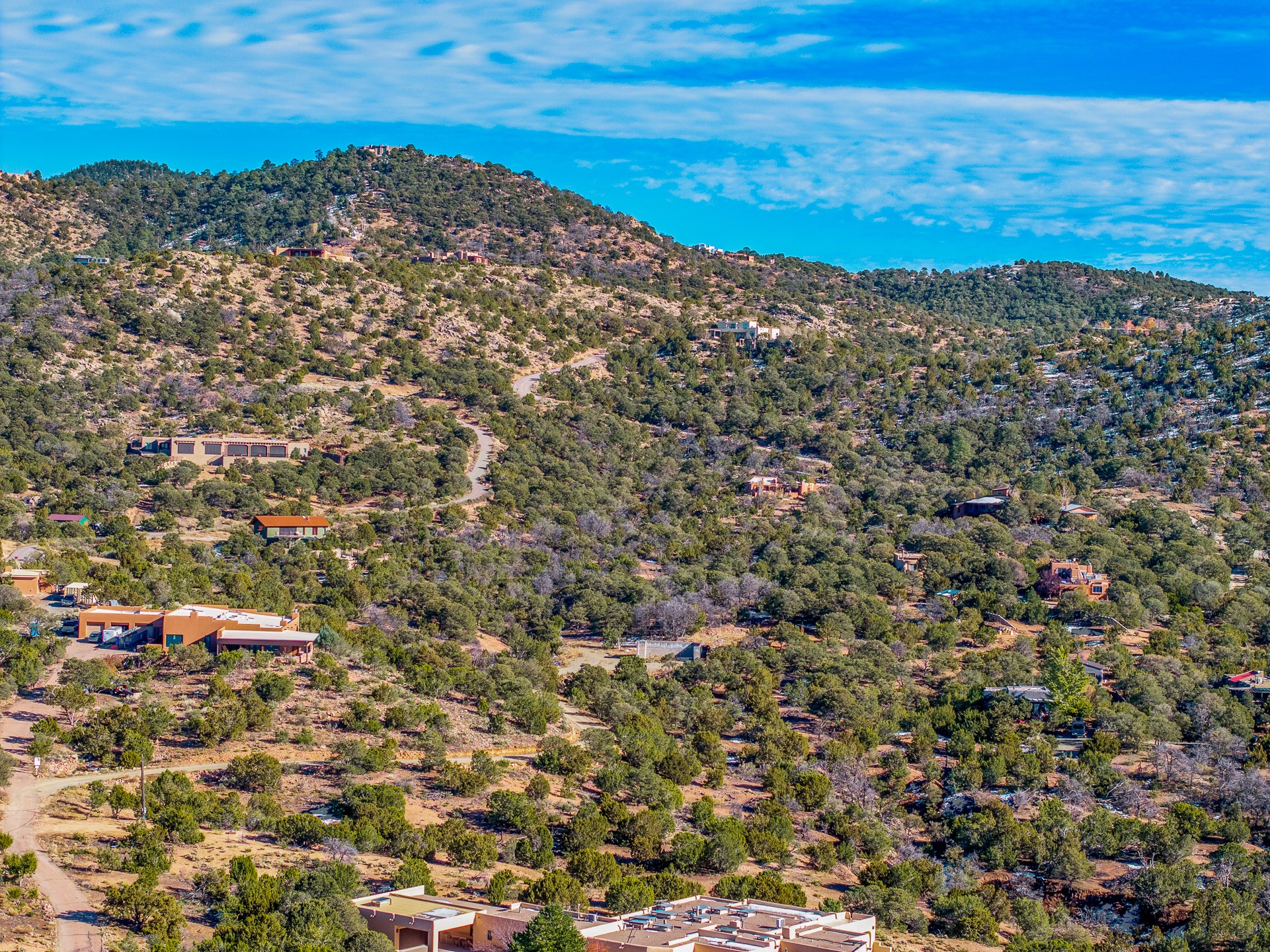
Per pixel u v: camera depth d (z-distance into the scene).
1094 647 155.88
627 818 96.12
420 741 107.06
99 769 94.69
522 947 65.25
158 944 63.69
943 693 139.62
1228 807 114.56
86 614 124.81
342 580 155.00
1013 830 105.69
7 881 71.81
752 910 77.69
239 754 100.56
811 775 112.25
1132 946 93.81
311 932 66.00
